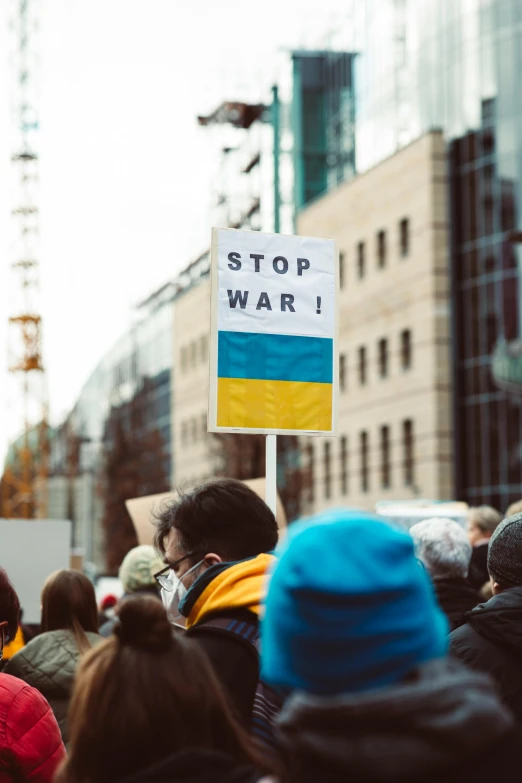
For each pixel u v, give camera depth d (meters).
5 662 6.66
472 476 56.78
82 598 6.17
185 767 2.62
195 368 95.44
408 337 61.31
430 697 2.09
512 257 55.34
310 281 6.81
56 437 136.62
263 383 6.66
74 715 2.75
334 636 2.14
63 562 13.19
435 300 58.50
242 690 3.89
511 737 2.16
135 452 97.00
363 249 66.00
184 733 2.73
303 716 2.15
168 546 4.58
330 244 6.86
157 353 105.69
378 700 2.10
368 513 2.30
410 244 60.91
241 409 6.61
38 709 4.64
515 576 4.70
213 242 6.63
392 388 62.12
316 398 6.76
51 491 134.12
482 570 7.90
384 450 63.03
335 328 6.84
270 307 6.71
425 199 59.41
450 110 59.25
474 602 6.09
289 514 67.19
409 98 63.12
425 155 59.44
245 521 4.35
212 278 6.61
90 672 2.77
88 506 102.88
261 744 3.55
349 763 2.08
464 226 58.19
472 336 57.38
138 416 108.50
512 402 54.75
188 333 97.12
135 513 7.61
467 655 4.57
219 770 2.66
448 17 59.31
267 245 6.74
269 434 6.66
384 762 2.06
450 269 58.72
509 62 56.06
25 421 107.94
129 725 2.68
